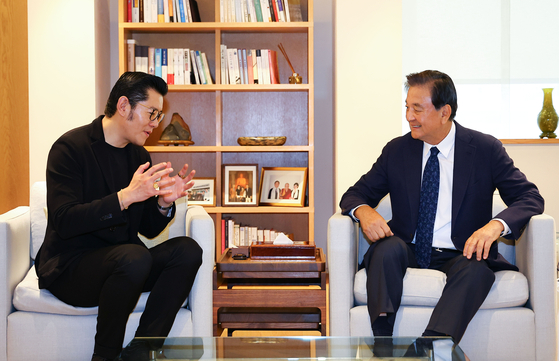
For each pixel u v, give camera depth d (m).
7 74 2.54
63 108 2.97
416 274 1.77
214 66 3.38
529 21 3.25
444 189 1.99
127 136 1.73
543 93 3.18
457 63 3.28
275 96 3.40
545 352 1.73
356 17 2.92
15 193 2.61
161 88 1.73
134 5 3.10
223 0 3.12
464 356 1.20
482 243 1.70
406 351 1.28
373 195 2.10
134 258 1.53
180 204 2.18
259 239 3.27
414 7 3.29
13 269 1.72
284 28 3.14
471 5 3.27
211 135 3.40
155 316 1.64
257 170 3.22
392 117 2.92
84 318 1.68
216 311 1.91
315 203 3.43
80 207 1.53
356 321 1.79
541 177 3.11
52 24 2.96
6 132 2.51
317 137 3.41
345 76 2.93
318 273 1.95
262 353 1.29
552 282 1.73
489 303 1.71
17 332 1.64
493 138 2.01
